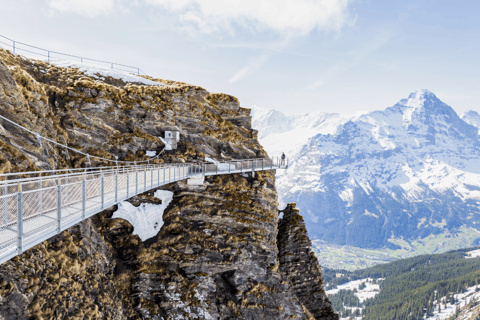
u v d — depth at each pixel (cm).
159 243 3256
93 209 1769
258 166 4606
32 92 2783
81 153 3066
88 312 2148
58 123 3219
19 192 1168
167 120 4216
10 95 2423
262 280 3628
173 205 3606
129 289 2939
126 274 2973
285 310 3588
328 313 4362
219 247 3481
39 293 1839
